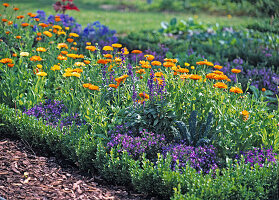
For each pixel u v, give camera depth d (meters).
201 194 3.12
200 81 4.52
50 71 5.61
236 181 3.28
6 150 4.20
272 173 3.38
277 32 9.59
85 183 3.76
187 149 3.80
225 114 4.13
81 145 4.02
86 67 5.43
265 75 6.79
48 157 4.23
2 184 3.54
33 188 3.54
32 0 12.64
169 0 19.47
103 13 15.97
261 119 4.25
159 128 4.16
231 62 7.52
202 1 18.84
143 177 3.49
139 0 20.73
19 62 5.48
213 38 10.14
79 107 4.70
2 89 5.23
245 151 3.93
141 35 9.88
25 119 4.45
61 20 8.06
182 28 11.46
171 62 4.70
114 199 3.49
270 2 10.13
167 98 4.20
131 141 3.93
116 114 4.33
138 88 4.73
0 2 8.67
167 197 3.48
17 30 6.86
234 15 15.98
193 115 4.12
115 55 6.16
